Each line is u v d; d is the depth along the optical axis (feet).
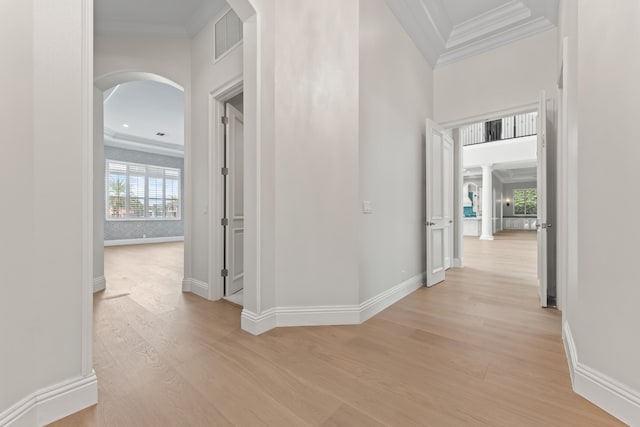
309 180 8.27
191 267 12.04
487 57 12.71
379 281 9.69
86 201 4.70
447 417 4.48
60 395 4.42
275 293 8.20
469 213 46.14
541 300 9.89
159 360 6.25
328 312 8.31
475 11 11.57
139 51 11.81
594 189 4.91
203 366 6.01
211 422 4.38
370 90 9.15
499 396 5.01
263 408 4.71
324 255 8.32
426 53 13.00
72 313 4.56
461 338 7.38
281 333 7.68
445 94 13.92
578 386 5.07
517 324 8.32
